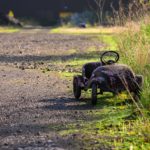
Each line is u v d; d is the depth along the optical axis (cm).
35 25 15350
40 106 1773
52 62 3262
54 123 1511
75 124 1492
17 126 1477
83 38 6062
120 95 1841
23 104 1816
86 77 1905
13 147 1250
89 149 1243
